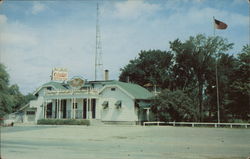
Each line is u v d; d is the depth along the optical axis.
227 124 44.84
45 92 59.28
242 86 46.59
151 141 24.69
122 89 52.38
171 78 66.81
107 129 40.41
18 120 63.03
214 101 60.12
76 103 57.69
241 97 47.25
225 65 57.94
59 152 18.16
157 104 50.22
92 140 25.77
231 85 48.03
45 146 21.25
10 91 49.44
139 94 54.09
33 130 38.66
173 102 49.22
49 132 35.44
